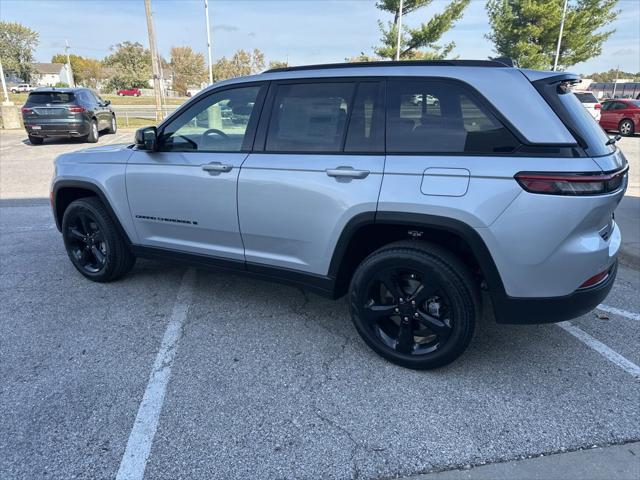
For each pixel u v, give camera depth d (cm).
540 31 2795
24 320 365
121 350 325
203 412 264
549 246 253
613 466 228
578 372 304
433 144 276
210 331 352
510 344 337
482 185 258
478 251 264
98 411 263
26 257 505
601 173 247
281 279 342
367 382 292
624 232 569
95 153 419
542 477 222
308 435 248
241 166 331
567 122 255
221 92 350
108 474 222
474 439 245
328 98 309
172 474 223
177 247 383
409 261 282
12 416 259
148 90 7606
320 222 306
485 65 277
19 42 7669
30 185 909
